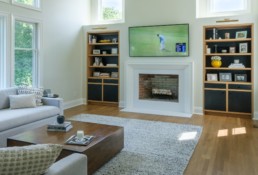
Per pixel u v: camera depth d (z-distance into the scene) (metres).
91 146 2.61
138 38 6.46
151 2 6.32
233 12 5.86
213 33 5.80
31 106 4.27
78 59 7.11
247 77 5.73
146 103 6.62
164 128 4.61
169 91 6.64
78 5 6.97
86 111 6.20
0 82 4.82
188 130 4.48
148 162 3.02
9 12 4.80
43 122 4.13
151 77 6.82
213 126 4.81
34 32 5.56
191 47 5.95
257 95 5.45
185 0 5.95
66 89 6.62
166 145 3.65
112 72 7.08
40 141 2.70
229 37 5.77
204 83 5.86
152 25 6.29
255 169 2.86
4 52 4.79
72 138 2.77
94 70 7.41
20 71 5.27
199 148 3.57
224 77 5.85
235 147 3.61
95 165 2.70
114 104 6.93
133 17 6.54
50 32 5.93
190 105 5.99
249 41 5.63
